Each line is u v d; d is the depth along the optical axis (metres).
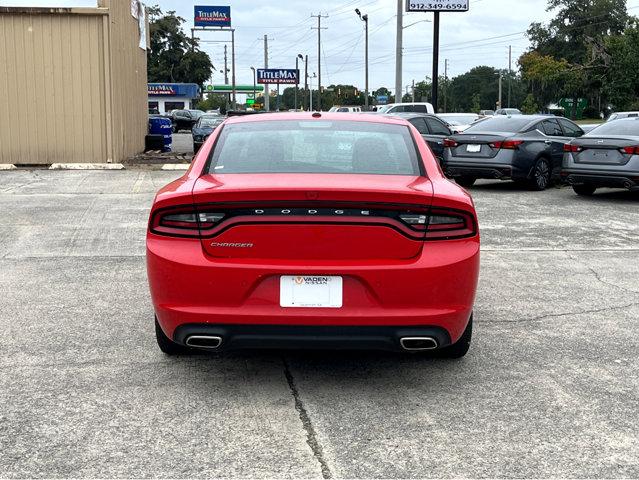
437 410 3.87
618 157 12.13
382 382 4.28
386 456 3.34
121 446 3.41
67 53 16.48
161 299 3.90
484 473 3.18
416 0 33.03
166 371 4.42
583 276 7.11
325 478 3.13
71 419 3.71
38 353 4.71
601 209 11.68
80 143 16.77
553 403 3.98
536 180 14.17
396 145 4.68
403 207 3.81
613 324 5.51
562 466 3.25
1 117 16.53
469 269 3.89
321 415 3.79
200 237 3.84
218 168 4.37
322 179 4.04
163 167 16.78
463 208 3.90
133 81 20.16
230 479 3.11
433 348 3.93
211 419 3.73
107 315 5.58
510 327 5.40
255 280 3.76
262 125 4.93
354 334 3.78
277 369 4.48
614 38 54.97
